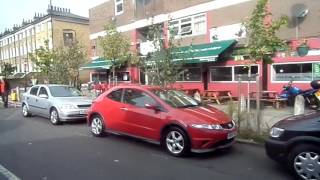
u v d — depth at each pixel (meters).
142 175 6.83
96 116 10.74
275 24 9.95
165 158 8.10
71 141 10.13
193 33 21.28
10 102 25.42
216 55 17.64
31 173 7.02
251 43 10.05
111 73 28.98
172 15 22.64
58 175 6.87
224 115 8.52
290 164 6.42
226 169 7.19
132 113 9.34
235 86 18.59
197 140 7.87
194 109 8.52
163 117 8.48
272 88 17.06
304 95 13.63
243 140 9.43
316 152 6.10
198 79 20.77
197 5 20.92
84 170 7.19
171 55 13.18
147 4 24.91
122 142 9.86
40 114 14.73
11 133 11.63
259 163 7.58
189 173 6.95
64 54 22.50
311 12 15.62
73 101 13.48
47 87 14.73
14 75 49.03
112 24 21.95
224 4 19.25
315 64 15.50
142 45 23.38
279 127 6.66
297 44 16.09
